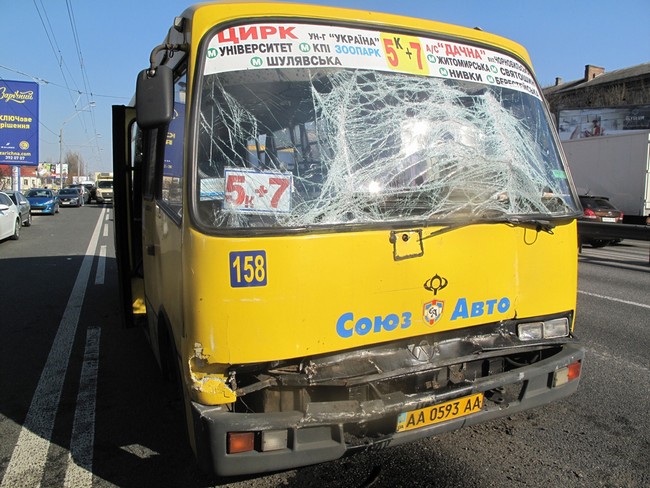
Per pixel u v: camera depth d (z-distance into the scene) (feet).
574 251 10.77
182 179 8.68
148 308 14.97
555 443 11.66
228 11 8.91
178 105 10.16
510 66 11.12
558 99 153.89
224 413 8.04
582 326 20.75
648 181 56.75
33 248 47.44
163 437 12.36
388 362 8.98
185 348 8.39
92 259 40.04
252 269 8.02
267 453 7.98
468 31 10.75
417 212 9.34
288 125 8.82
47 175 287.48
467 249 9.45
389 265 8.80
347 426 8.65
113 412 13.74
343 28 9.48
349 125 9.18
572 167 66.18
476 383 9.24
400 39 9.89
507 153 10.43
